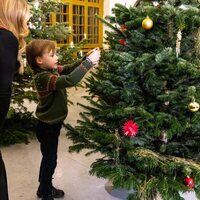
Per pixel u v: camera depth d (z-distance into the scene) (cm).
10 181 218
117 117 155
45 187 187
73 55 306
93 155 263
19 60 116
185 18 137
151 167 144
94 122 173
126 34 157
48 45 174
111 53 147
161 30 147
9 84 104
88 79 180
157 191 146
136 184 141
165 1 153
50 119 178
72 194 203
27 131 307
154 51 150
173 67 139
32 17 279
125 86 153
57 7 321
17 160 256
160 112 148
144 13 147
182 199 136
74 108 405
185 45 151
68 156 262
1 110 105
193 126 151
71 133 176
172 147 158
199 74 137
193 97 140
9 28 107
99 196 200
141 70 142
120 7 158
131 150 147
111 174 145
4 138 287
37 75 175
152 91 152
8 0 106
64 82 161
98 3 686
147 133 152
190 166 141
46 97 175
